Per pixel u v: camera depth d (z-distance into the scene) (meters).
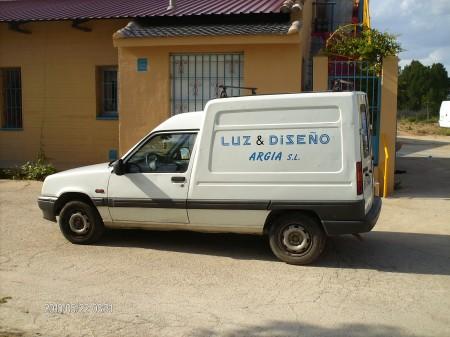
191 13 11.93
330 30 15.95
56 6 14.76
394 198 10.59
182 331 4.70
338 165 6.20
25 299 5.46
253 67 11.27
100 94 14.49
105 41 14.13
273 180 6.40
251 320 4.92
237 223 6.62
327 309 5.16
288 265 6.52
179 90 11.79
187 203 6.73
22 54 14.70
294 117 6.32
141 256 6.91
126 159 7.07
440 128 44.09
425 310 5.14
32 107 14.78
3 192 11.42
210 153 6.63
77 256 6.91
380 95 10.75
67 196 7.45
